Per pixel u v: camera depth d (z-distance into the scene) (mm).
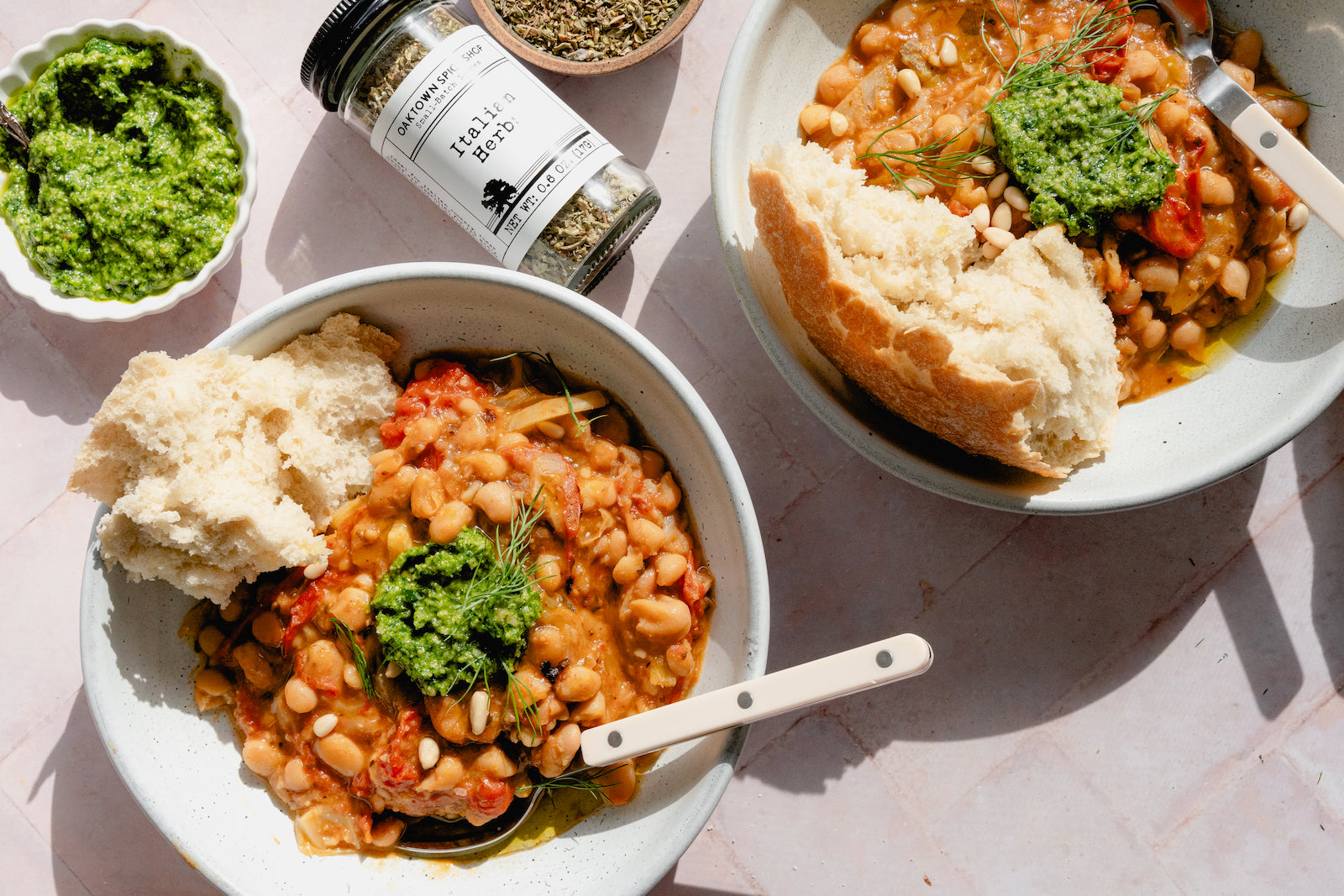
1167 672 609
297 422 540
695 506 560
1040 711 609
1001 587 610
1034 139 539
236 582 540
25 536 603
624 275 611
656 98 610
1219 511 611
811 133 569
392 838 541
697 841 608
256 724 544
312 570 536
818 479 611
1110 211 539
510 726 529
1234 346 568
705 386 611
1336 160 558
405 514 542
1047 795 607
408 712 527
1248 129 539
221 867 524
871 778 609
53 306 579
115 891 602
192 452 521
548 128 558
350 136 609
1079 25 555
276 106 607
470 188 560
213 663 550
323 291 530
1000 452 532
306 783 537
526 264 572
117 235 575
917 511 611
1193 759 606
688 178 610
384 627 520
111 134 584
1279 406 545
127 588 535
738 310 611
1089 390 543
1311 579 608
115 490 533
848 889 606
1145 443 560
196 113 580
